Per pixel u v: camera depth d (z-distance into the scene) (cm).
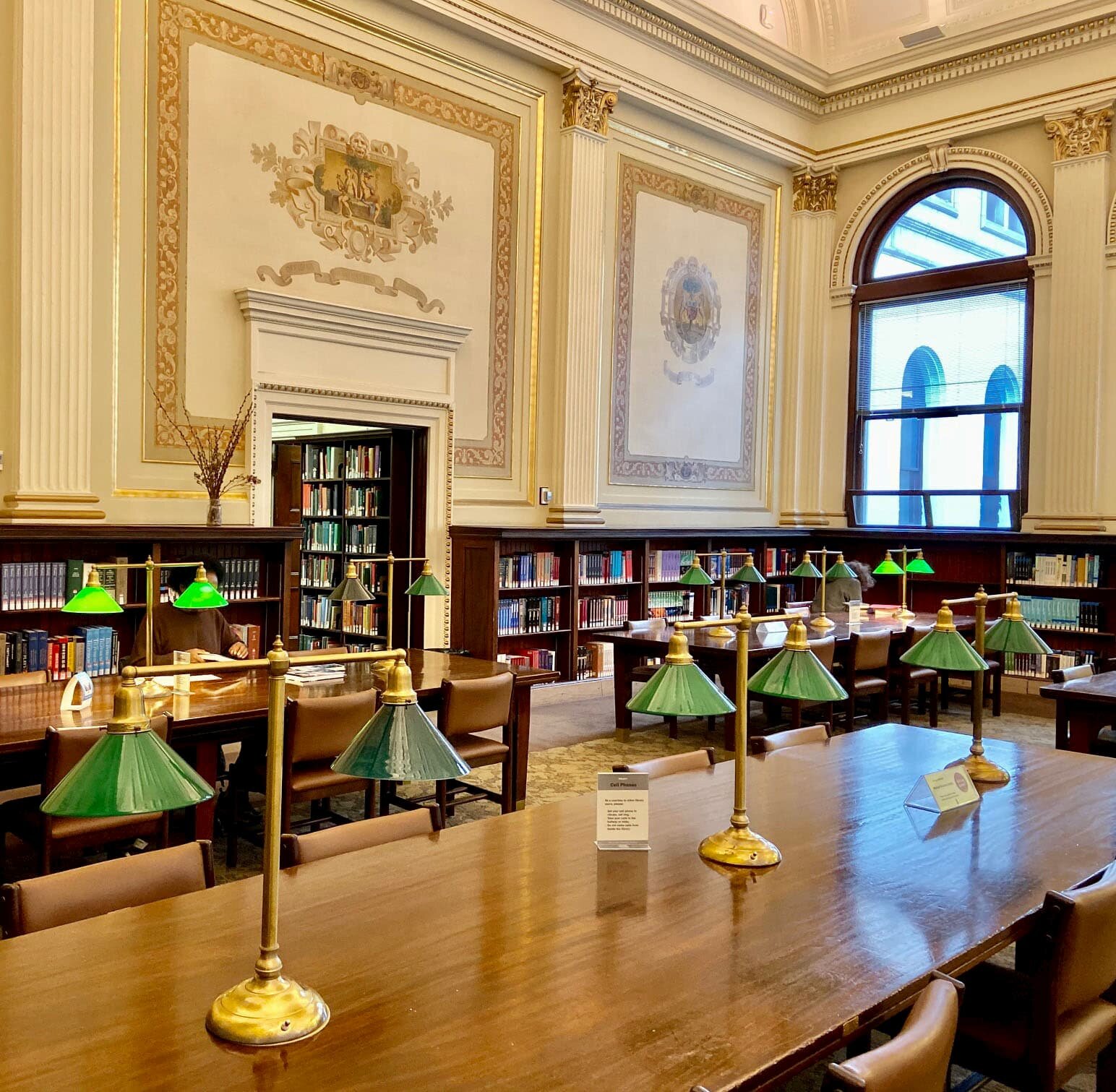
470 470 823
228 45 665
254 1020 163
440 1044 163
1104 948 229
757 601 1051
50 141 582
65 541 570
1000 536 944
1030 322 970
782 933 211
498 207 834
